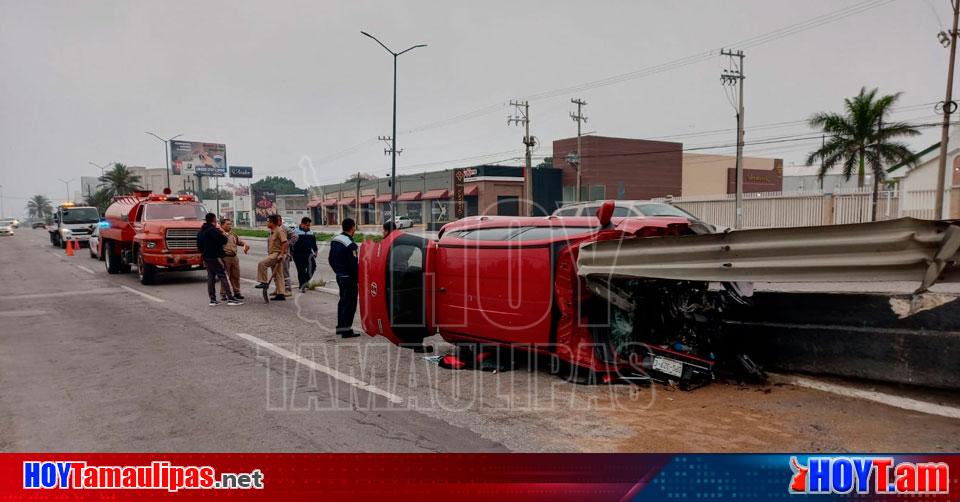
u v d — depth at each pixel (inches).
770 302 223.9
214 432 188.2
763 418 182.1
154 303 466.9
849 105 1189.7
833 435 167.3
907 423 171.8
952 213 962.7
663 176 2231.8
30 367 273.4
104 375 257.3
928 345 188.2
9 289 574.9
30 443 183.8
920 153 1025.5
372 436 181.2
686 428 177.6
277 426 191.6
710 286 244.1
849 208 1117.7
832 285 345.7
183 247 587.8
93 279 658.2
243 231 2231.8
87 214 1338.6
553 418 190.5
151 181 5265.8
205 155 4288.9
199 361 277.4
